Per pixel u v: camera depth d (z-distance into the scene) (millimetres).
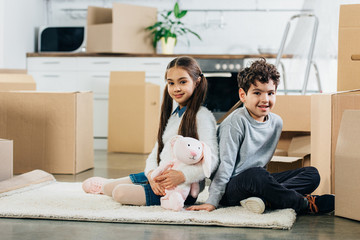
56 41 4852
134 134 4156
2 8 4281
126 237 1471
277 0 5117
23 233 1521
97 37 4586
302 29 3768
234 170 1837
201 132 1820
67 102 2834
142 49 4688
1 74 3234
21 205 1852
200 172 1761
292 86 3816
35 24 5051
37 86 4746
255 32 5164
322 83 3680
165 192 1778
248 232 1521
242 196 1771
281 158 2250
